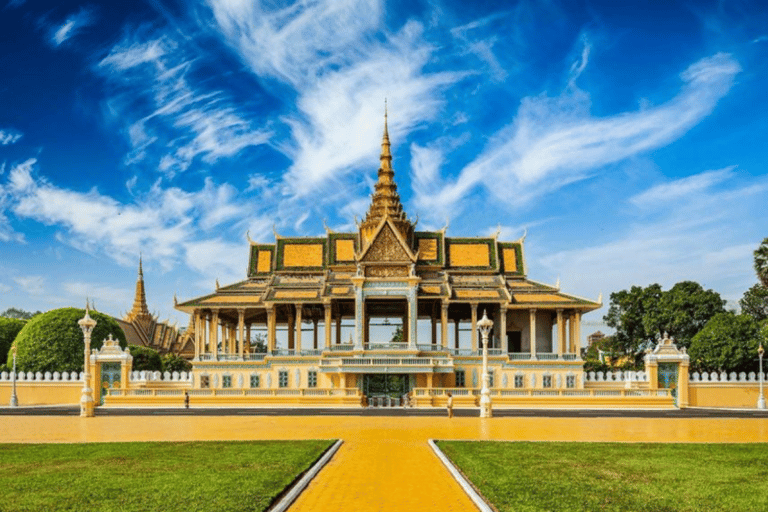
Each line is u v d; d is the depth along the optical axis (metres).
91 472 27.17
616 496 23.16
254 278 102.94
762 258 86.00
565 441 38.59
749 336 93.06
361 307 92.19
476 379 91.25
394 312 108.44
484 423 52.09
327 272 98.62
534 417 59.19
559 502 22.11
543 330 98.88
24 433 44.06
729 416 62.78
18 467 28.59
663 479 26.31
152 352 120.56
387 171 113.38
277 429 46.59
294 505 22.22
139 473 26.84
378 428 47.41
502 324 94.38
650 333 109.25
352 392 81.00
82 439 40.25
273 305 94.62
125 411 67.75
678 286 110.00
